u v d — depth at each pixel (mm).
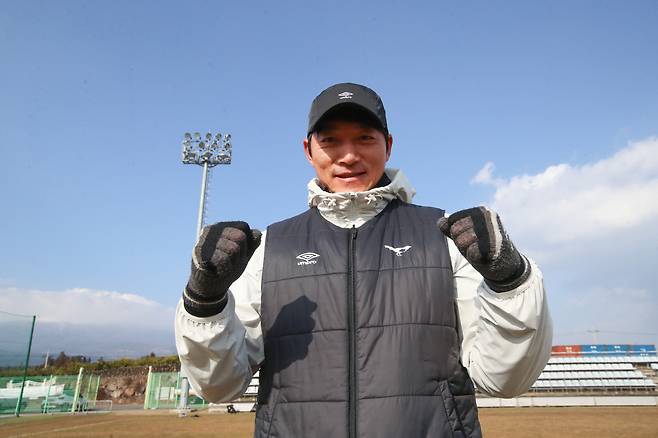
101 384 32625
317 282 1781
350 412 1562
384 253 1815
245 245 1439
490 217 1326
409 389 1557
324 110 1954
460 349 1727
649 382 25719
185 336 1494
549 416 14281
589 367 27125
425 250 1794
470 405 1647
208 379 1574
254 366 1785
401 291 1714
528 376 1474
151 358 43188
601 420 12930
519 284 1364
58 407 21250
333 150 2047
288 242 1939
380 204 2059
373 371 1597
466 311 1719
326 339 1678
